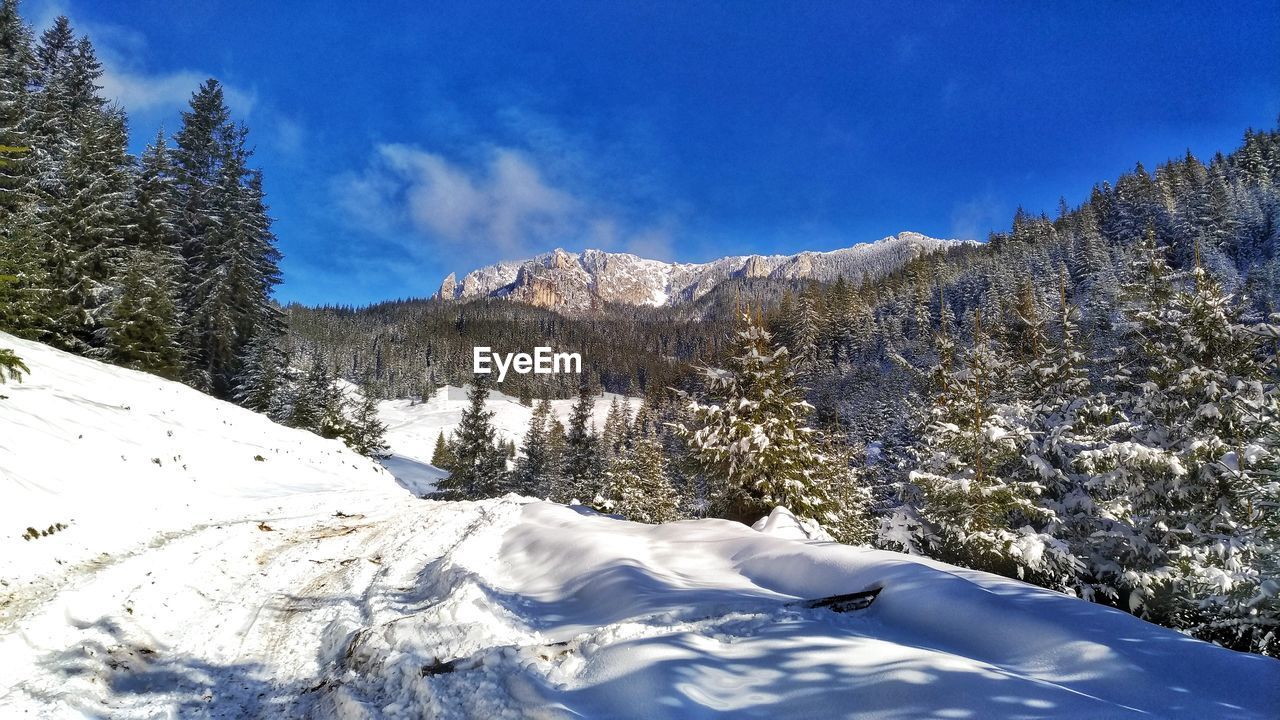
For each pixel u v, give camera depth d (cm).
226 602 881
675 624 572
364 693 534
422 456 8600
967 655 480
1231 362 1324
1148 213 9338
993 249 13725
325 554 1209
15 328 2384
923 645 505
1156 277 1505
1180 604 1101
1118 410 1456
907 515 1570
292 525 1487
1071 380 1658
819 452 1666
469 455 3803
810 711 392
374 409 4216
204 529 1326
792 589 714
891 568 641
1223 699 378
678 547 968
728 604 614
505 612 733
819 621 555
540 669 518
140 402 2084
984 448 1428
